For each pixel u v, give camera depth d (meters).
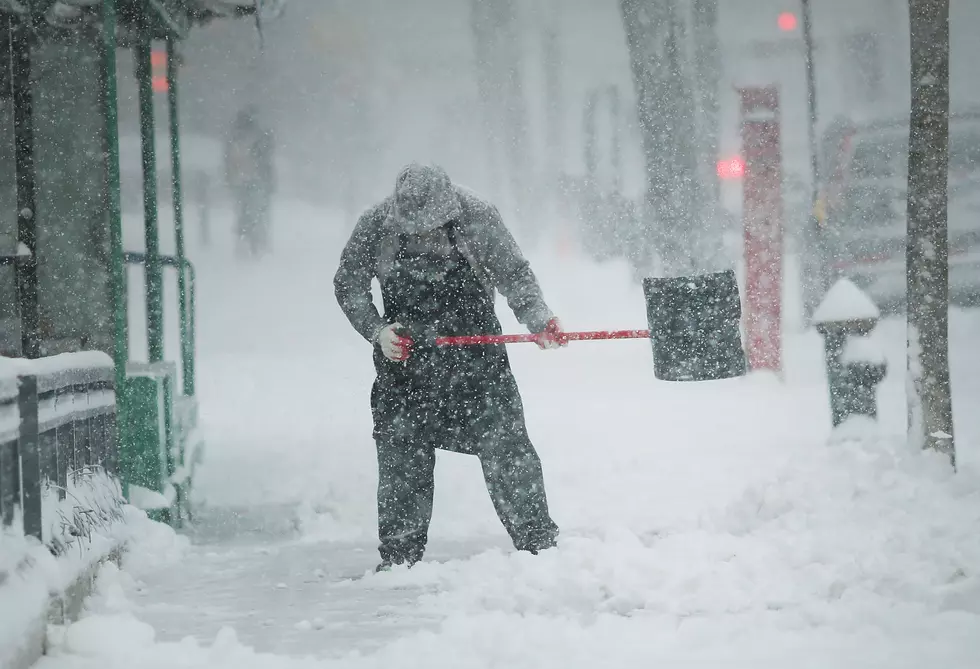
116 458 20.38
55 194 21.45
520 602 14.53
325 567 18.50
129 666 12.46
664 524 19.92
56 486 15.85
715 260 55.34
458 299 17.53
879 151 53.22
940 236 21.53
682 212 55.12
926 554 15.38
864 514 18.08
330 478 26.39
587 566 15.55
